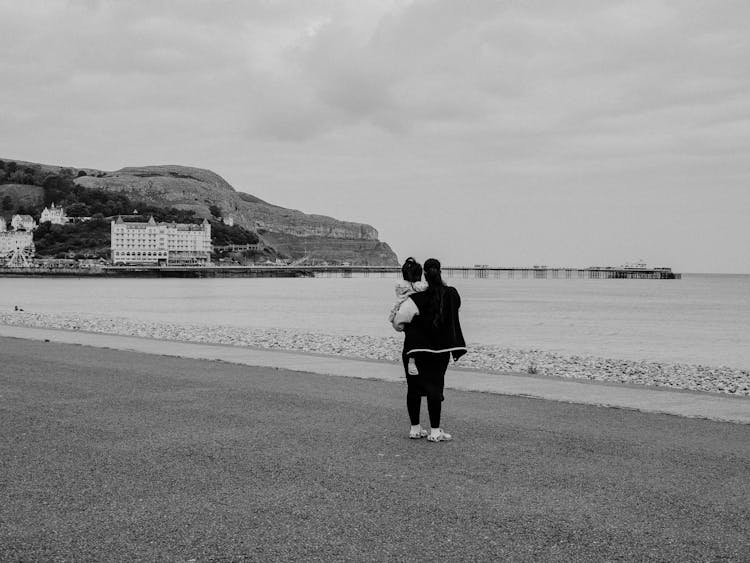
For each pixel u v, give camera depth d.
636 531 6.09
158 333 36.47
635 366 25.39
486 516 6.45
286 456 8.63
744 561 5.48
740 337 45.81
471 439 9.69
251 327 48.00
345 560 5.44
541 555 5.56
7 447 9.05
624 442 9.58
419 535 5.96
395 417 11.26
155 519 6.34
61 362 18.92
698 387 19.89
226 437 9.70
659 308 89.88
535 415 11.62
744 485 7.51
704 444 9.51
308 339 34.00
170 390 14.05
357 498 6.96
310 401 12.76
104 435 9.79
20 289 157.75
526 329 52.28
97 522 6.26
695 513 6.57
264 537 5.91
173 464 8.22
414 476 7.77
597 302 108.38
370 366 18.19
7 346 23.44
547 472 7.98
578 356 30.09
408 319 9.39
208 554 5.55
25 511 6.55
